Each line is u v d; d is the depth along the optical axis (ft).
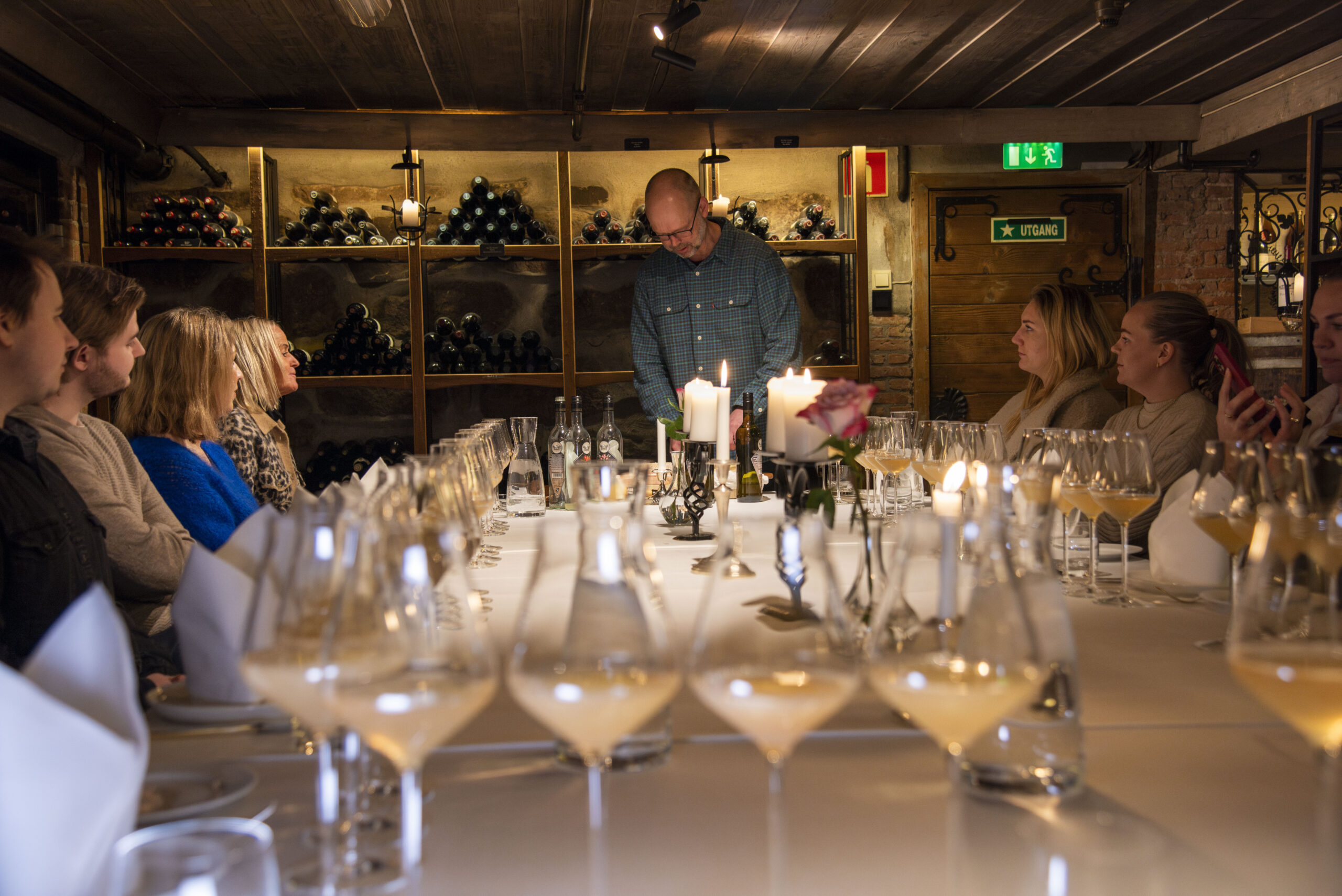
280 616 2.30
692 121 16.99
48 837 1.85
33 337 5.28
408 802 2.13
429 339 17.22
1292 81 15.55
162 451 7.76
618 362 18.38
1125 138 17.72
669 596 5.23
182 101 15.93
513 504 9.24
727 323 13.98
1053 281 18.88
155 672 5.68
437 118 16.67
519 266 18.19
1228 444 4.45
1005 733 2.59
